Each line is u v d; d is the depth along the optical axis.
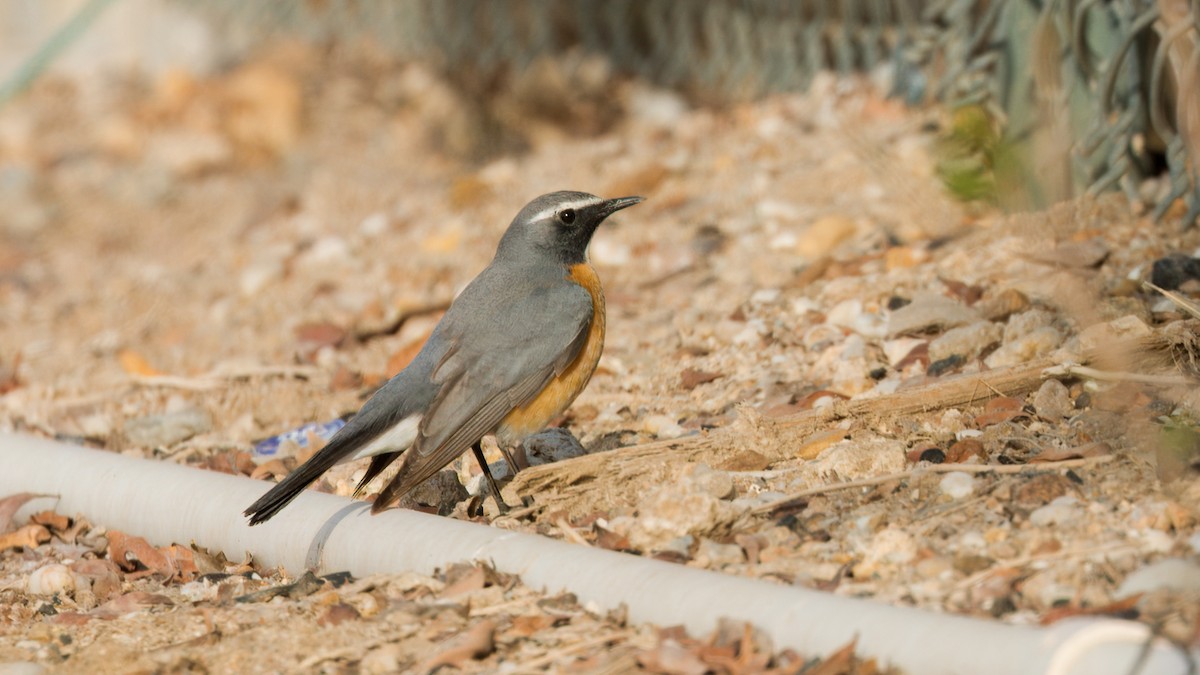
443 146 21.73
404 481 8.66
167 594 8.86
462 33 23.09
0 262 20.70
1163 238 11.75
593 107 21.11
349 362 14.36
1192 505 7.51
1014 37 13.02
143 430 12.61
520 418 9.62
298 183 21.77
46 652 7.86
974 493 8.19
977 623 6.37
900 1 16.55
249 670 7.30
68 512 10.41
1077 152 12.75
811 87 18.69
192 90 24.95
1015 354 10.21
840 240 14.05
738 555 7.92
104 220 21.89
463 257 16.62
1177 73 10.78
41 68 19.34
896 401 9.64
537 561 7.89
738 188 16.23
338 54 24.59
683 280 14.32
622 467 9.40
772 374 11.32
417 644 7.35
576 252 10.16
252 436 12.48
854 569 7.52
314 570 8.82
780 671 6.59
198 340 16.02
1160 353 9.37
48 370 15.77
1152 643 5.86
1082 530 7.48
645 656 6.81
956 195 7.40
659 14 21.25
